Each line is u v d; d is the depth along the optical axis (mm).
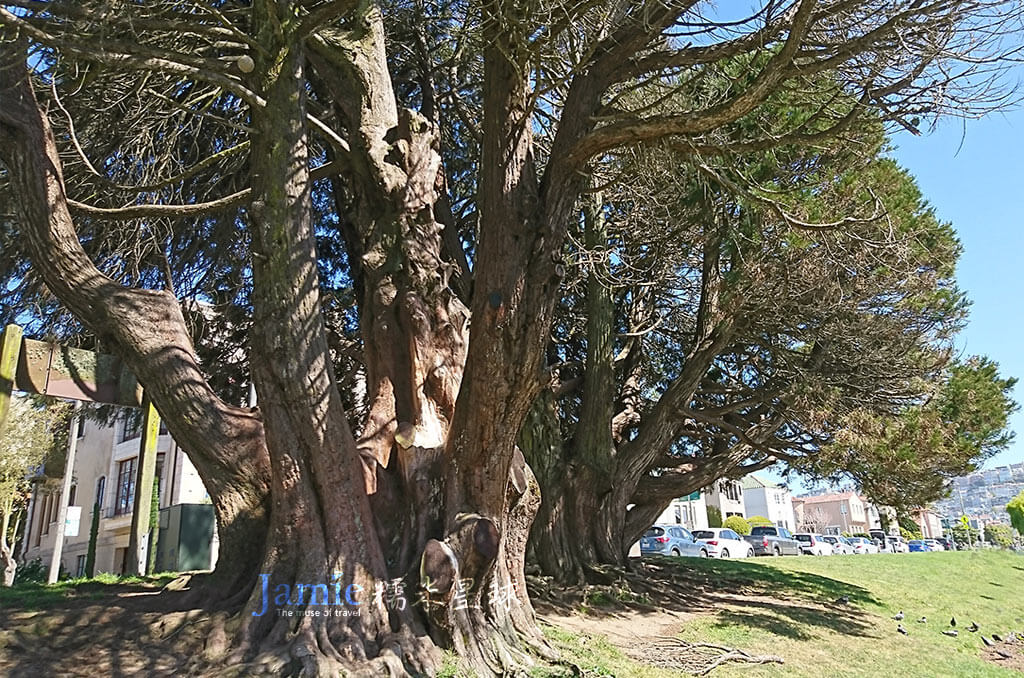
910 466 10805
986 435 12086
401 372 8156
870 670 9367
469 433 6621
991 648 12477
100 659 5590
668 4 7227
